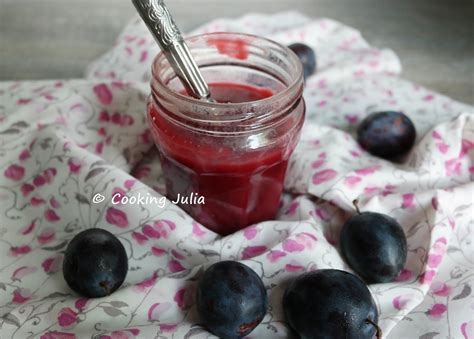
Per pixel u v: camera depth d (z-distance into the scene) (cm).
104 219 39
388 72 57
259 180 38
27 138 42
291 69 37
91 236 35
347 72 55
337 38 61
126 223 38
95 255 34
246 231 38
